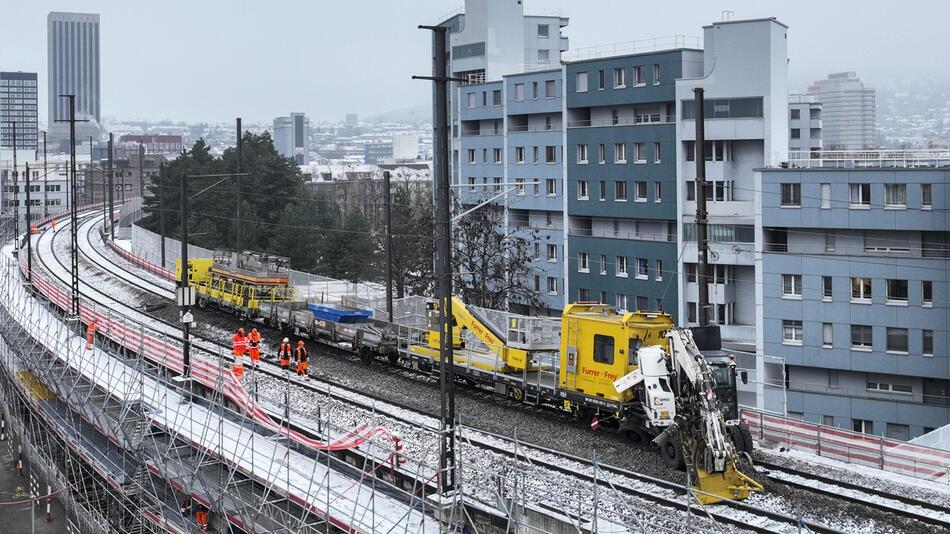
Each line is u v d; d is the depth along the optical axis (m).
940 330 58.44
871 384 61.31
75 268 59.88
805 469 31.72
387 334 47.91
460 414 38.66
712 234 74.00
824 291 61.81
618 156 80.31
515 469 26.55
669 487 29.48
